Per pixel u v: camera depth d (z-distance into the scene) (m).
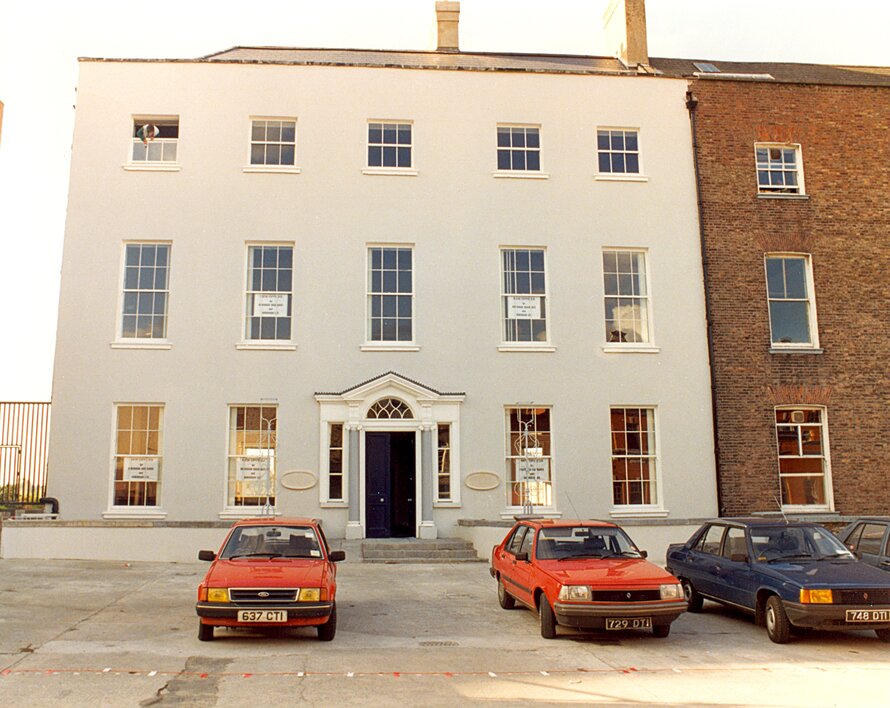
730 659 9.84
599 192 21.97
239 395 20.22
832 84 22.81
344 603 13.36
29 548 18.08
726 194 22.12
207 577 10.44
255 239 20.89
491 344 21.02
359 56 24.66
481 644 10.54
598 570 11.02
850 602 10.30
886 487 21.08
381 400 20.44
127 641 10.35
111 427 19.88
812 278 21.88
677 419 21.11
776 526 12.15
